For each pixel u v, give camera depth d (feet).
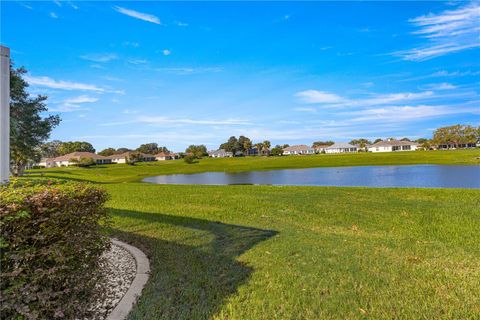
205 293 10.52
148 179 106.83
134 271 12.78
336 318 9.00
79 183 11.32
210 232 18.90
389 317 9.01
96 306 9.72
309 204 27.99
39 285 7.76
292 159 212.64
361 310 9.39
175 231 19.21
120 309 9.36
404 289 10.77
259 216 23.40
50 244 8.11
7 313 7.18
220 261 13.66
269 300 10.00
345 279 11.60
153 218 22.93
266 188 42.47
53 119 71.10
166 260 13.89
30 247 7.46
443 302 9.86
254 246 15.83
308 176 96.84
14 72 58.18
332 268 12.71
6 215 6.73
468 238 17.11
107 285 11.30
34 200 7.53
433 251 14.88
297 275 12.01
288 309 9.47
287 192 37.01
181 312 9.26
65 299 8.72
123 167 190.39
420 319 8.93
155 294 10.39
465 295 10.32
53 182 11.01
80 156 252.62
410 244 16.03
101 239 10.69
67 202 8.46
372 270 12.48
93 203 10.22
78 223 9.34
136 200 32.89
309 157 225.76
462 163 133.08
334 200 30.22
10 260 7.14
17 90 59.62
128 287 11.21
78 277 8.92
